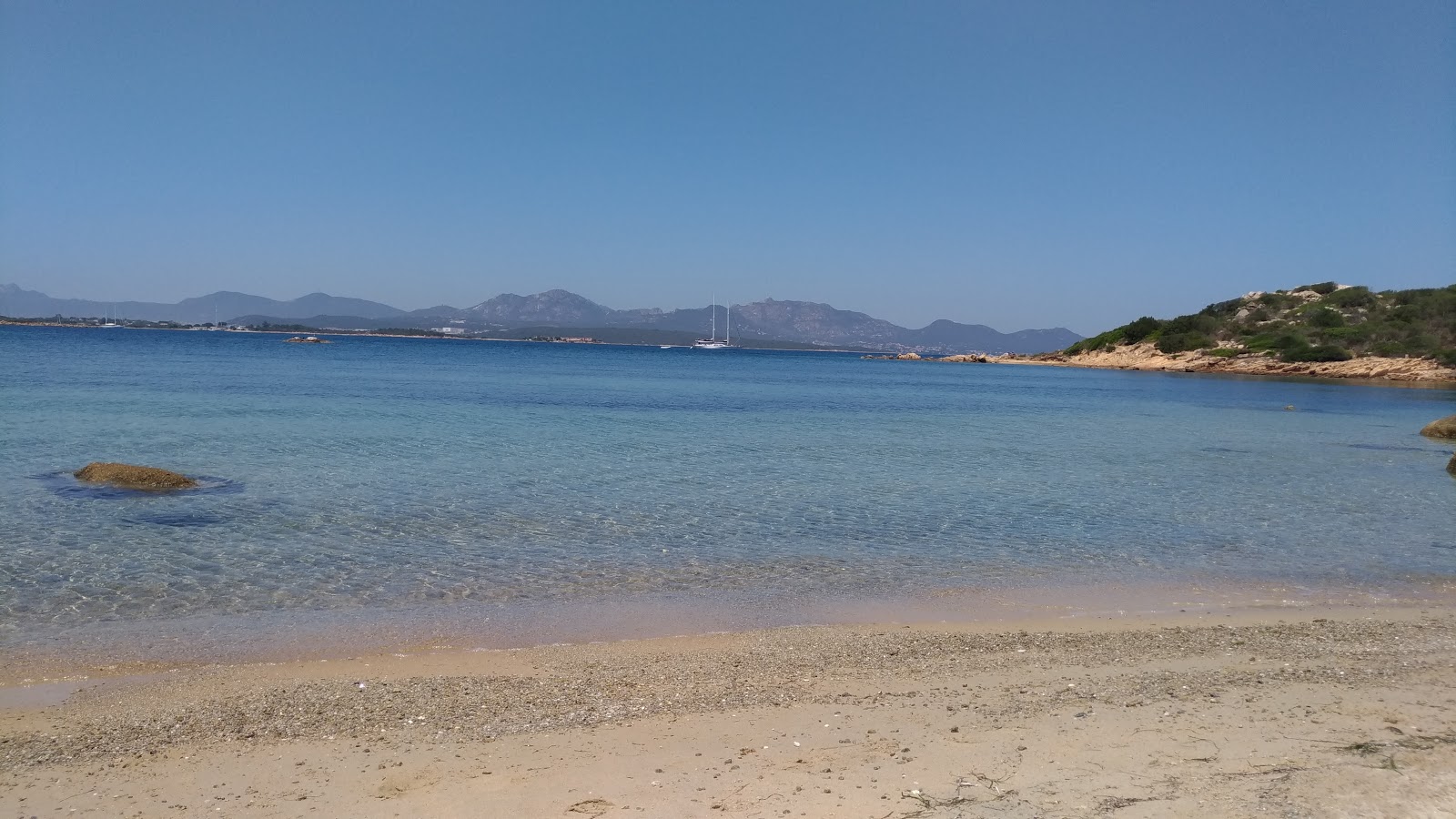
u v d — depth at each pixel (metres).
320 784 6.69
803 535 17.17
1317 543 17.16
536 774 6.84
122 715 8.15
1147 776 6.65
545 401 49.84
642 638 10.96
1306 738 7.44
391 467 23.84
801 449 31.11
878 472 25.75
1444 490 24.03
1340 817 5.89
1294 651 10.38
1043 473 26.42
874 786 6.52
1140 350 141.50
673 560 15.08
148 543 15.08
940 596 13.20
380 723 7.96
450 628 11.21
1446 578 14.62
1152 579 14.39
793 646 10.61
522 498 20.12
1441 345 104.19
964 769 6.84
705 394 63.62
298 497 19.42
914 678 9.34
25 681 9.09
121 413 34.31
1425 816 5.90
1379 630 11.38
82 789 6.63
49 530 15.78
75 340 137.12
